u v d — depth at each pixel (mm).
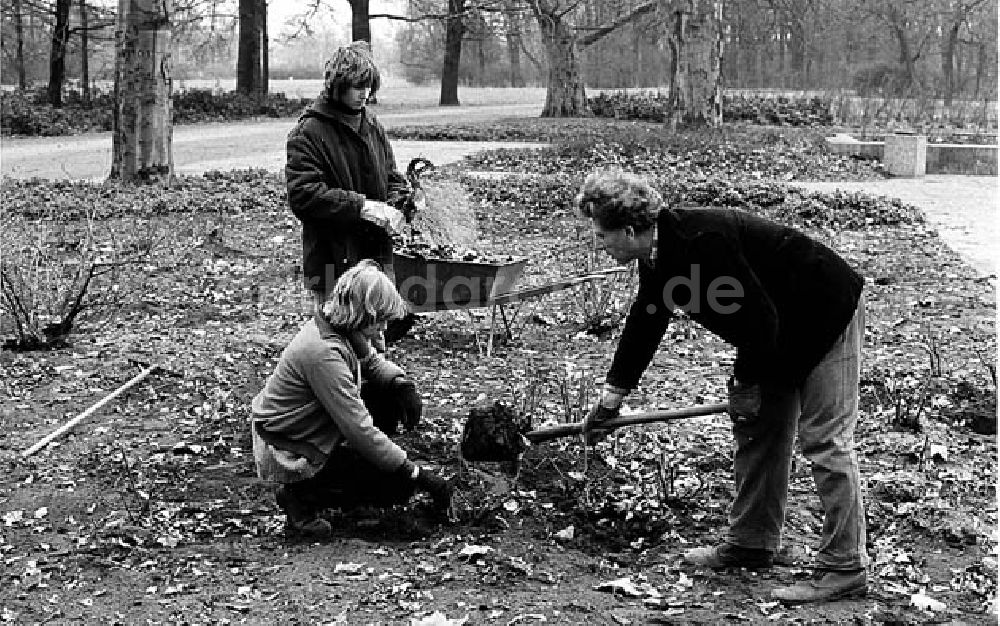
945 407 6855
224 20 43469
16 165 23562
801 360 4367
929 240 13727
